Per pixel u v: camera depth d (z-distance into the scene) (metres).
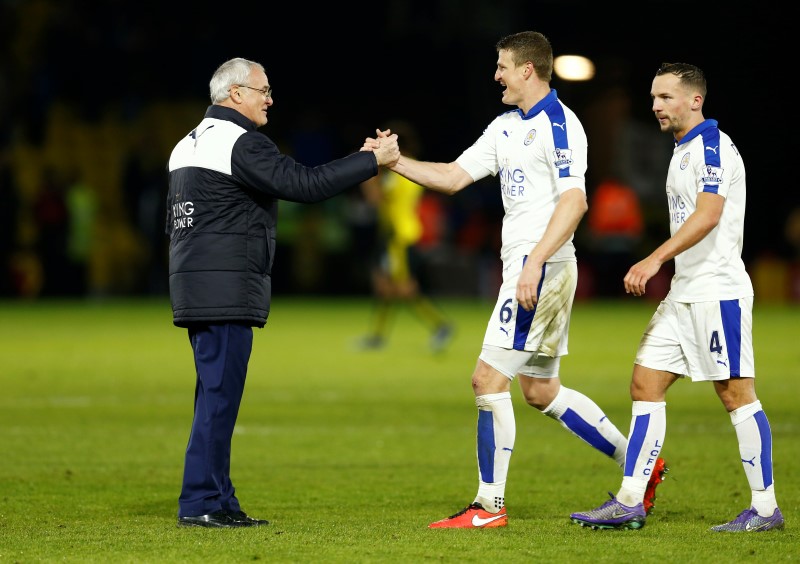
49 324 73.56
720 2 114.19
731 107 113.25
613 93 112.44
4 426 34.56
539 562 18.05
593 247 104.12
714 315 20.73
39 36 107.06
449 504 23.78
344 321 79.38
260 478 26.81
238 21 116.50
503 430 21.06
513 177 21.44
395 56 123.38
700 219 20.28
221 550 18.77
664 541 19.73
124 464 28.47
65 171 103.69
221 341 20.98
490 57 119.94
